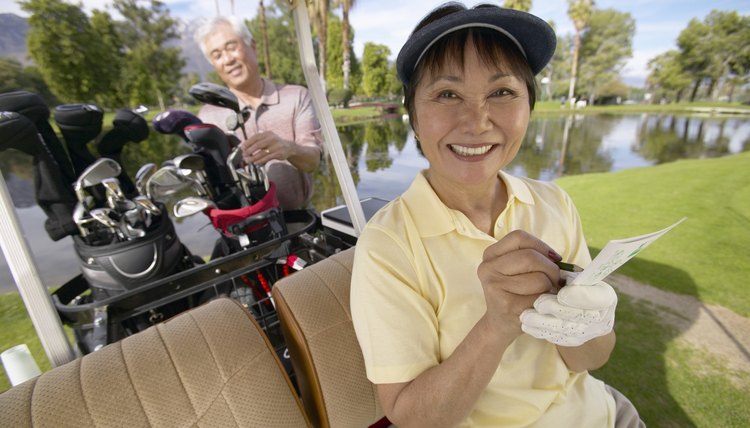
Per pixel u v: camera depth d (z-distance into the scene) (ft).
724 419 5.14
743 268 9.17
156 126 4.87
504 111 2.46
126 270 3.59
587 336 1.66
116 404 2.27
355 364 3.04
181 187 4.30
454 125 2.45
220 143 4.80
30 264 2.84
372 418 3.20
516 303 1.84
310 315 2.96
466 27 2.34
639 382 5.82
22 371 3.02
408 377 2.31
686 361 6.21
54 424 2.13
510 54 2.40
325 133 4.67
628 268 9.40
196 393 2.44
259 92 6.98
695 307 7.68
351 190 4.75
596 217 13.87
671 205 14.60
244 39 6.50
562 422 2.73
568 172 24.57
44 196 3.68
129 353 2.48
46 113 3.90
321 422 3.08
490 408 2.67
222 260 3.98
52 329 2.95
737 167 20.43
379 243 2.54
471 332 2.11
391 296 2.40
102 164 3.73
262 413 2.59
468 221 2.70
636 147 33.78
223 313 2.80
